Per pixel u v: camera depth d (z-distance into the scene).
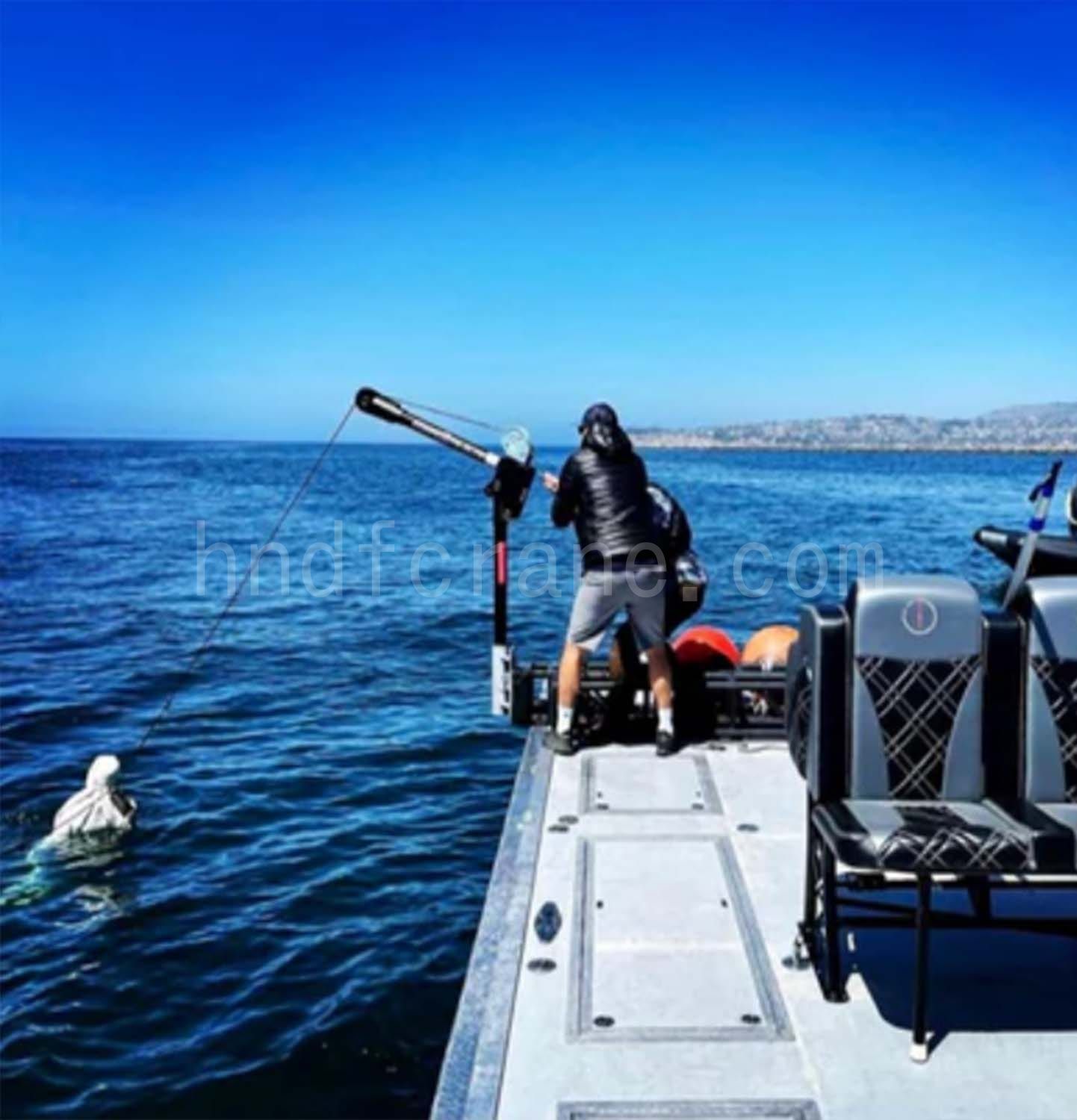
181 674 14.91
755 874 4.75
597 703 6.55
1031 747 3.77
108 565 27.23
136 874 8.41
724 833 5.17
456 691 13.91
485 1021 3.69
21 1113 5.70
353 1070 6.03
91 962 7.14
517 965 4.03
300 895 8.07
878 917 4.13
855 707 3.78
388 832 9.26
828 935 3.79
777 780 5.83
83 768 10.88
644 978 3.96
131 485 65.81
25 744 11.76
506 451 6.42
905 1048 3.55
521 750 11.41
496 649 6.64
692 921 4.36
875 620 3.75
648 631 6.10
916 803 3.74
